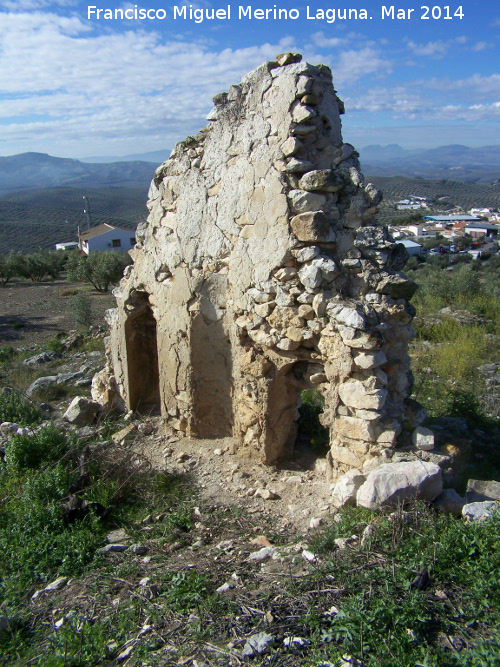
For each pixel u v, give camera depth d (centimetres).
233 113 513
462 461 479
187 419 626
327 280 470
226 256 550
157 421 702
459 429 599
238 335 550
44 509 464
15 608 350
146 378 743
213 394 605
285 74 458
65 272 3809
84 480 523
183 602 337
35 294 2670
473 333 1134
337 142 483
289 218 475
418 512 382
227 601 329
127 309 693
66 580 386
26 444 588
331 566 339
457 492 447
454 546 340
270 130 478
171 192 598
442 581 317
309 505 472
